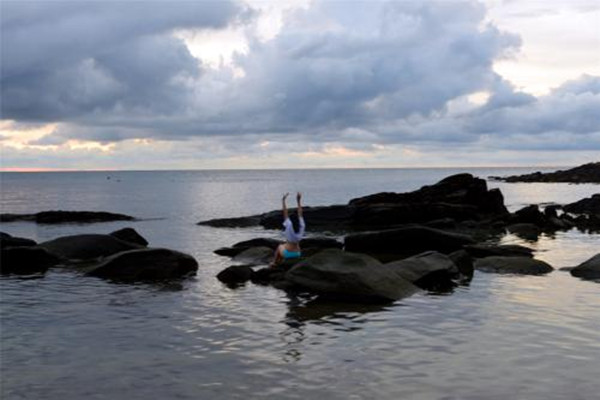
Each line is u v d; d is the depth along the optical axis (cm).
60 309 1761
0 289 2091
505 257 2506
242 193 11700
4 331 1507
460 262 2391
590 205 6084
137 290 2066
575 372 1158
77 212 5450
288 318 1639
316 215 4800
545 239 3734
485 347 1330
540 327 1502
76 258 2833
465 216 4806
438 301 1841
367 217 4759
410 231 3094
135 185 17888
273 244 3172
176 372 1177
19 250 2561
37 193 12062
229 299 1903
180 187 15662
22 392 1074
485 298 1880
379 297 1836
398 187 14062
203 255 3014
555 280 2194
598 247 3294
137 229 4556
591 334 1430
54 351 1327
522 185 15075
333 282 1911
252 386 1095
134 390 1080
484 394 1045
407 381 1115
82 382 1124
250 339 1423
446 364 1212
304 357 1270
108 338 1434
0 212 7000
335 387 1087
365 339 1412
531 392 1054
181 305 1814
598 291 1969
